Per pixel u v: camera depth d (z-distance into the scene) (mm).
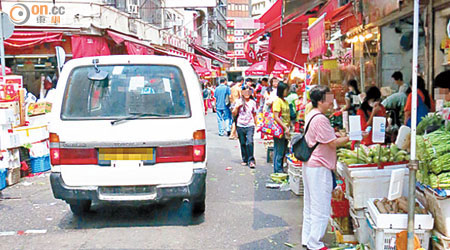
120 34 16766
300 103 8594
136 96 5566
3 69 9898
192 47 33719
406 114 6562
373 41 10484
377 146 4699
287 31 11688
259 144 13234
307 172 4676
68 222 5895
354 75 11289
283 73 19094
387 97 8414
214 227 5641
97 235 5383
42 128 9234
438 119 4617
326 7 8852
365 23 7676
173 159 5418
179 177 5449
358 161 4699
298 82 13258
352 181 4613
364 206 4590
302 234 4973
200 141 5480
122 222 5871
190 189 5434
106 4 16562
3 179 7551
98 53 15641
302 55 12023
